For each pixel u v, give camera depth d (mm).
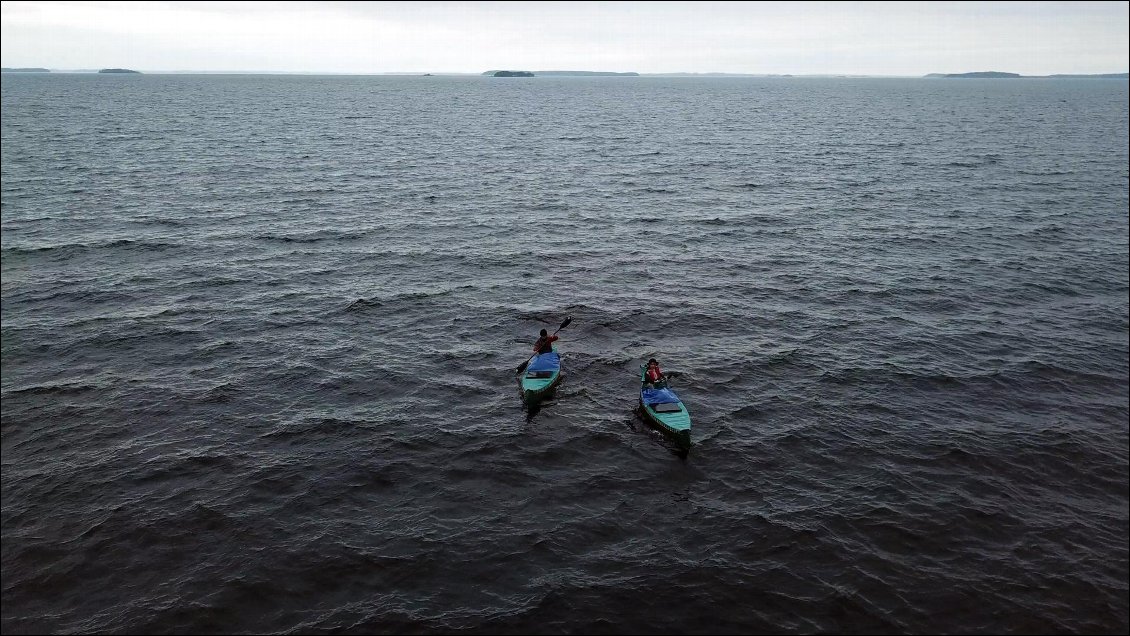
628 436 23531
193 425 23688
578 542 18547
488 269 40500
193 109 148500
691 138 104562
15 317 31953
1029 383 27359
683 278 39406
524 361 29031
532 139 101875
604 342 30891
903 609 16375
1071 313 34562
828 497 20422
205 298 35000
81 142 86625
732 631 15781
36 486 20234
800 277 39688
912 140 102125
